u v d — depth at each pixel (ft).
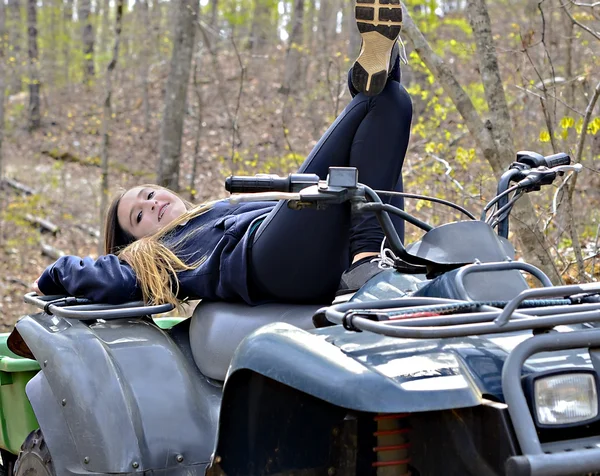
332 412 9.19
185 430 10.91
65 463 11.02
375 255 11.59
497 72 18.83
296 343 8.32
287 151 43.78
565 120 17.67
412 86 38.22
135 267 12.66
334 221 11.73
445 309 8.25
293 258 11.78
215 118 68.64
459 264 9.42
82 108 88.69
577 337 7.59
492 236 9.66
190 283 12.57
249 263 12.01
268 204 13.57
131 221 14.71
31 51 89.30
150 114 81.46
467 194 20.66
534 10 30.48
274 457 9.07
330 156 12.12
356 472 8.59
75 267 12.70
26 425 13.25
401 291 9.66
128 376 11.22
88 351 11.32
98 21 107.04
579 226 23.13
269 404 9.00
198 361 11.94
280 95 65.72
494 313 7.58
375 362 8.02
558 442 7.52
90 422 10.78
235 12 72.13
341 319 7.99
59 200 55.93
